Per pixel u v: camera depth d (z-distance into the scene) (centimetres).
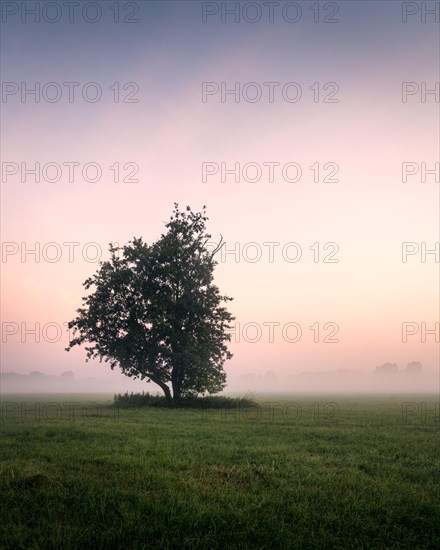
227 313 4400
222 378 4316
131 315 4231
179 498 864
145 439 1697
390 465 1263
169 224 4488
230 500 882
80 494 895
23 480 988
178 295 4359
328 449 1528
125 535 707
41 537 682
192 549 670
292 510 827
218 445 1563
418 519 792
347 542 697
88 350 4288
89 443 1593
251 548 668
